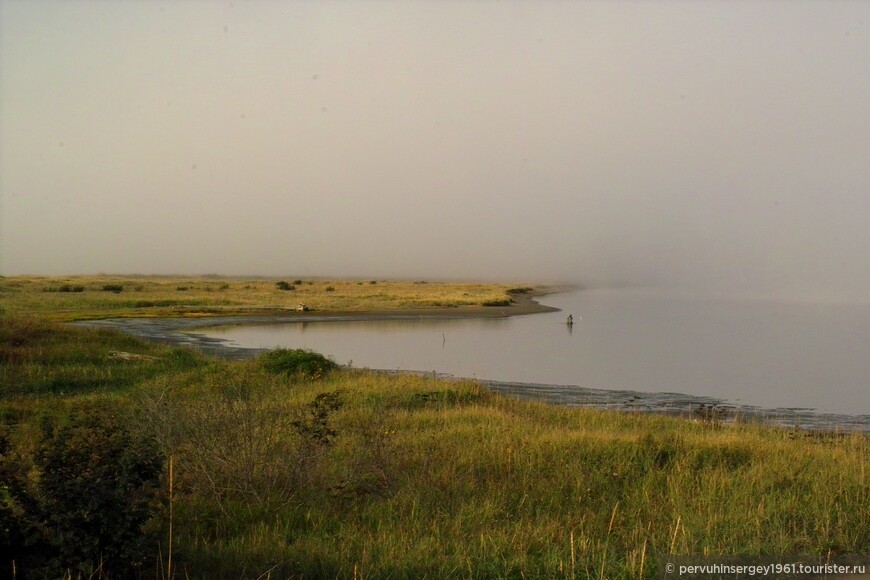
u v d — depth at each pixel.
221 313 51.31
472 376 24.55
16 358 19.84
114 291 75.00
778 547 6.17
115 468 5.64
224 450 8.27
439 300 69.38
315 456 8.48
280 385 17.14
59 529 5.01
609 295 110.56
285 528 6.88
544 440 10.43
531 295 100.94
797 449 10.26
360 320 50.34
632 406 19.02
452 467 8.89
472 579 5.59
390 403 14.84
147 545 5.27
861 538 6.47
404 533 6.64
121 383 18.06
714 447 10.04
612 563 5.86
